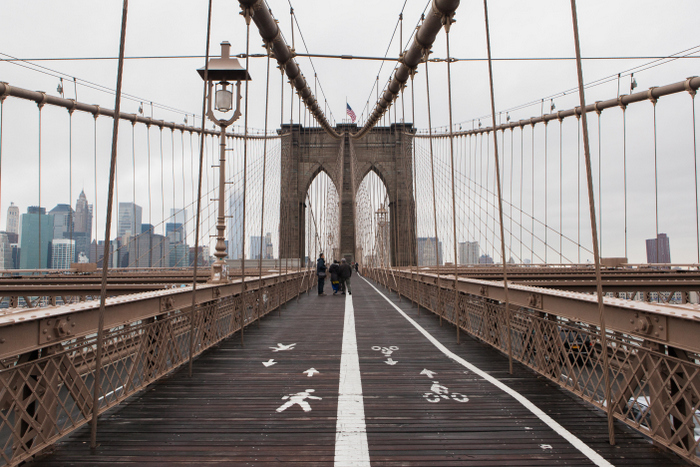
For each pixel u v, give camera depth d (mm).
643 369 2342
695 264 12039
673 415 2125
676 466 2174
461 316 6520
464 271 13461
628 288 9508
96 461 2279
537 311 3854
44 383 2279
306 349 5238
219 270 6449
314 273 19781
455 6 5207
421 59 7699
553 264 17094
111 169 2504
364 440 2510
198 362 4527
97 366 2480
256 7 5965
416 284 11078
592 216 2523
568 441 2482
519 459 2268
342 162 30078
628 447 2396
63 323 2400
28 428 2174
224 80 7305
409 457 2295
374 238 23656
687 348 1996
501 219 3861
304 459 2281
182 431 2662
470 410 2996
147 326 3422
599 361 2779
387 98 14180
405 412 2967
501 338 4695
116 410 3039
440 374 3986
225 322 5855
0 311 2271
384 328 7000
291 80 10328
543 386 3574
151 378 3479
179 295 4133
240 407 3094
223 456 2322
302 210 40250
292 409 3043
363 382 3725
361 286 20609
